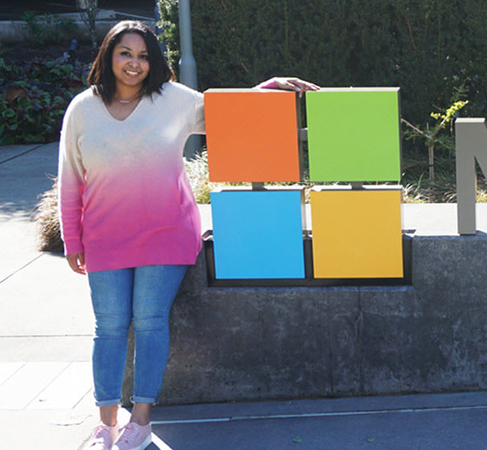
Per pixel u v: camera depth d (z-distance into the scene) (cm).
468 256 346
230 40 790
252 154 346
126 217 321
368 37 748
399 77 746
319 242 353
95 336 330
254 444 330
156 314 329
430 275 350
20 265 598
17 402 380
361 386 364
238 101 340
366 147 340
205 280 364
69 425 355
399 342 358
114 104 319
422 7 723
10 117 1088
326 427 340
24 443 341
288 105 338
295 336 363
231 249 359
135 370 330
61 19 1734
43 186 841
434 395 359
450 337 355
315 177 347
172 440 338
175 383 372
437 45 733
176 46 826
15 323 488
